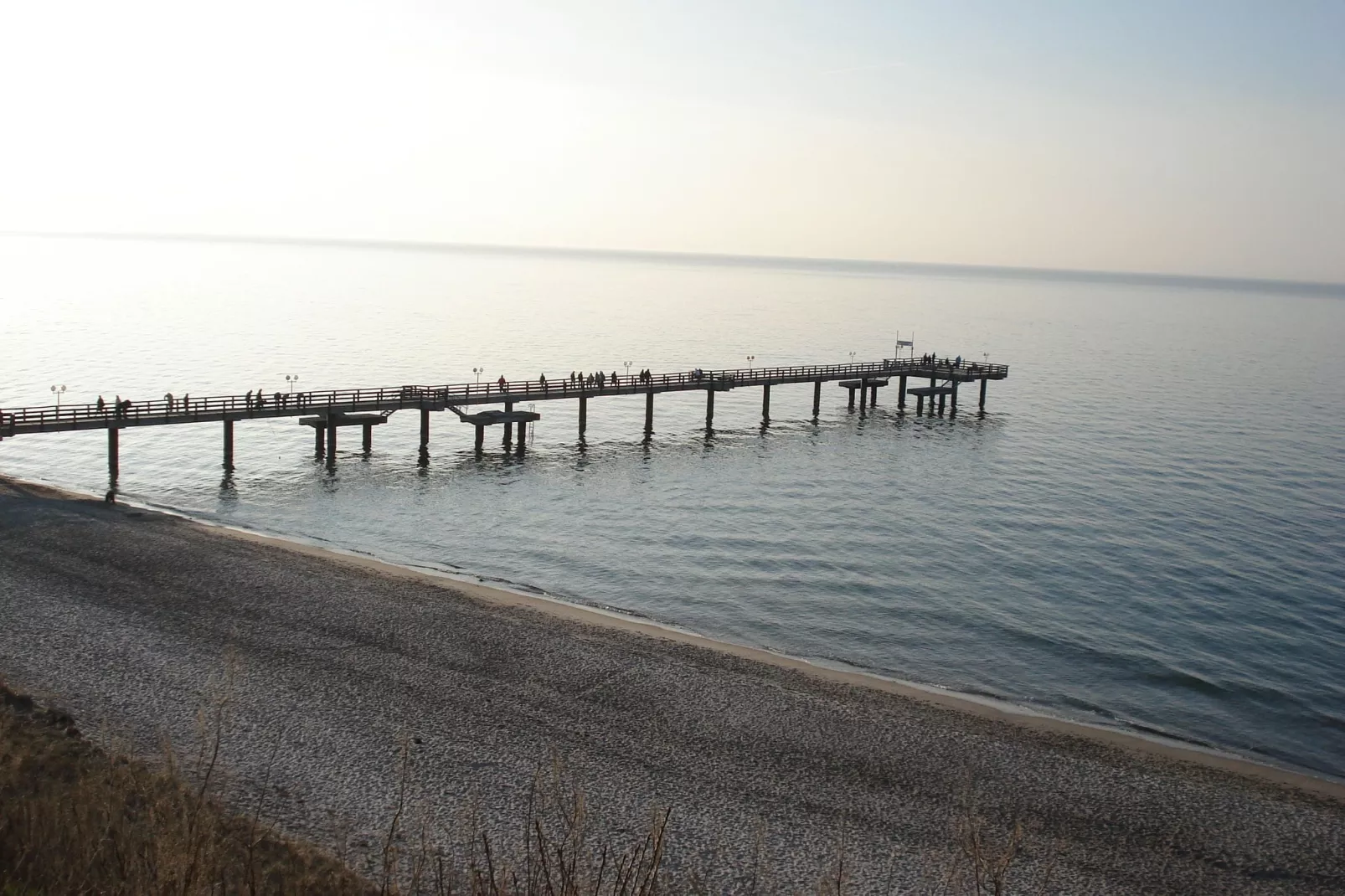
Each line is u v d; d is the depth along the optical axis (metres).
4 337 130.12
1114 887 23.61
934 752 29.78
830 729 30.88
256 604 38.66
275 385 100.50
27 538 44.62
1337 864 24.88
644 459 74.75
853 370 96.75
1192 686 37.03
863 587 47.25
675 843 24.27
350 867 22.03
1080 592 47.12
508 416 73.50
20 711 27.66
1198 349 177.38
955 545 54.38
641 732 30.02
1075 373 135.75
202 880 12.58
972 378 97.88
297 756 27.25
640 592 45.62
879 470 73.38
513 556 50.44
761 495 64.94
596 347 148.00
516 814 25.05
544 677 33.44
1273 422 97.12
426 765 27.28
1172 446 83.62
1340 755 32.06
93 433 75.25
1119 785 28.34
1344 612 45.03
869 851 24.52
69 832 17.55
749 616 42.94
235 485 62.09
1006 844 25.05
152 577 40.91
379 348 135.00
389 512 57.53
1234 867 24.61
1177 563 51.69
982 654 39.56
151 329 147.00
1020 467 74.88
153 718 28.66
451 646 35.72
